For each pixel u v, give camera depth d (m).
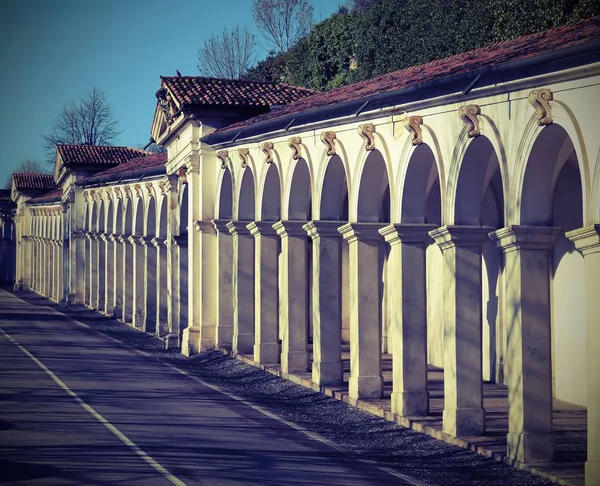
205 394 25.67
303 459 17.38
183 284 37.38
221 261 33.84
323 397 24.56
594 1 24.55
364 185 23.16
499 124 17.34
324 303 25.58
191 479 15.48
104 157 62.59
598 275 14.33
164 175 42.41
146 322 45.28
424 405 21.17
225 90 35.91
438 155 19.52
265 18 72.56
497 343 26.38
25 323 49.19
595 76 14.64
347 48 46.41
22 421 20.95
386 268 33.34
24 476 15.52
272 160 28.92
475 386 19.02
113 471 15.99
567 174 22.98
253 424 21.12
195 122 34.69
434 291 29.97
